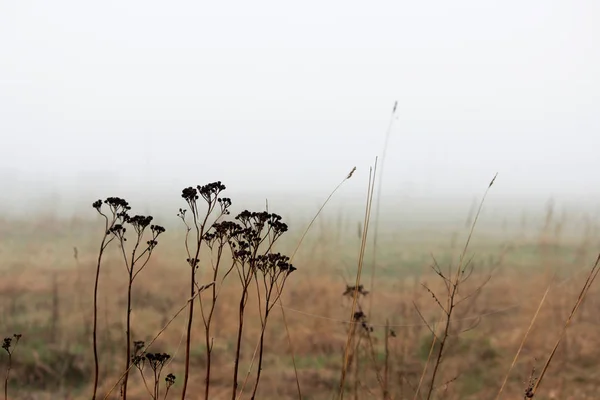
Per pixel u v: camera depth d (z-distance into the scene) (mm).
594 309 5117
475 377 4039
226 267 6129
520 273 6457
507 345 4691
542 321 4969
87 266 7266
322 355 4574
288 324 5234
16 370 4070
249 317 5402
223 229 1682
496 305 5566
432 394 3596
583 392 3770
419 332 4512
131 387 3949
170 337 4938
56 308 5016
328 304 5305
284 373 4289
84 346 4531
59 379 3938
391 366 3652
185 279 6551
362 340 4434
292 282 6035
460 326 4688
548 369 4258
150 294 6027
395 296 5762
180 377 4254
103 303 5684
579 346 4477
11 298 5887
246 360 4605
